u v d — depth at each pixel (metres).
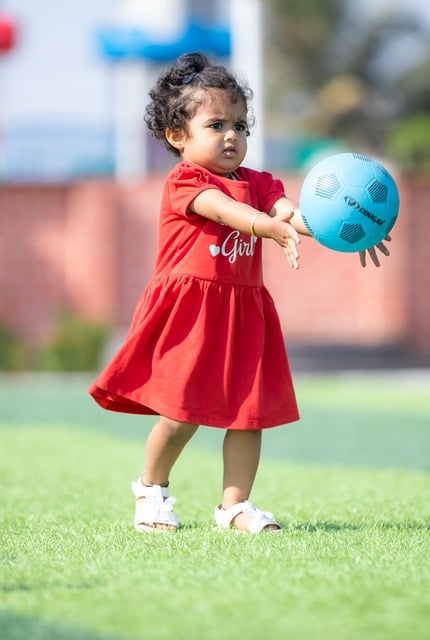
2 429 21.36
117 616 5.81
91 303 42.59
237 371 8.85
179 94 9.17
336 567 6.98
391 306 42.44
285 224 8.16
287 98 104.00
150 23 55.84
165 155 50.84
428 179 42.22
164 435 8.92
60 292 42.91
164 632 5.51
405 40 101.75
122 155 49.53
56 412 25.44
